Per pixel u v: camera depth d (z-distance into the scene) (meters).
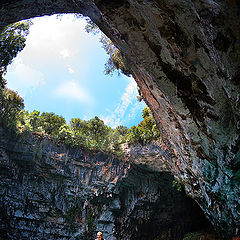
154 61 7.05
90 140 20.00
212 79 5.93
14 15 8.86
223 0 4.11
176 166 12.27
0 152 16.98
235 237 9.55
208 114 6.78
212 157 8.12
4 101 17.03
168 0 5.35
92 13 8.02
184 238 20.33
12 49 13.16
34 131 18.27
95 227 19.75
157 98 8.72
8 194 17.56
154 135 17.52
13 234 17.73
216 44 4.89
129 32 6.86
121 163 19.33
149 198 20.16
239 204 8.32
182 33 5.76
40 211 18.47
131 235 20.44
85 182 19.16
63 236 19.02
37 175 18.33
